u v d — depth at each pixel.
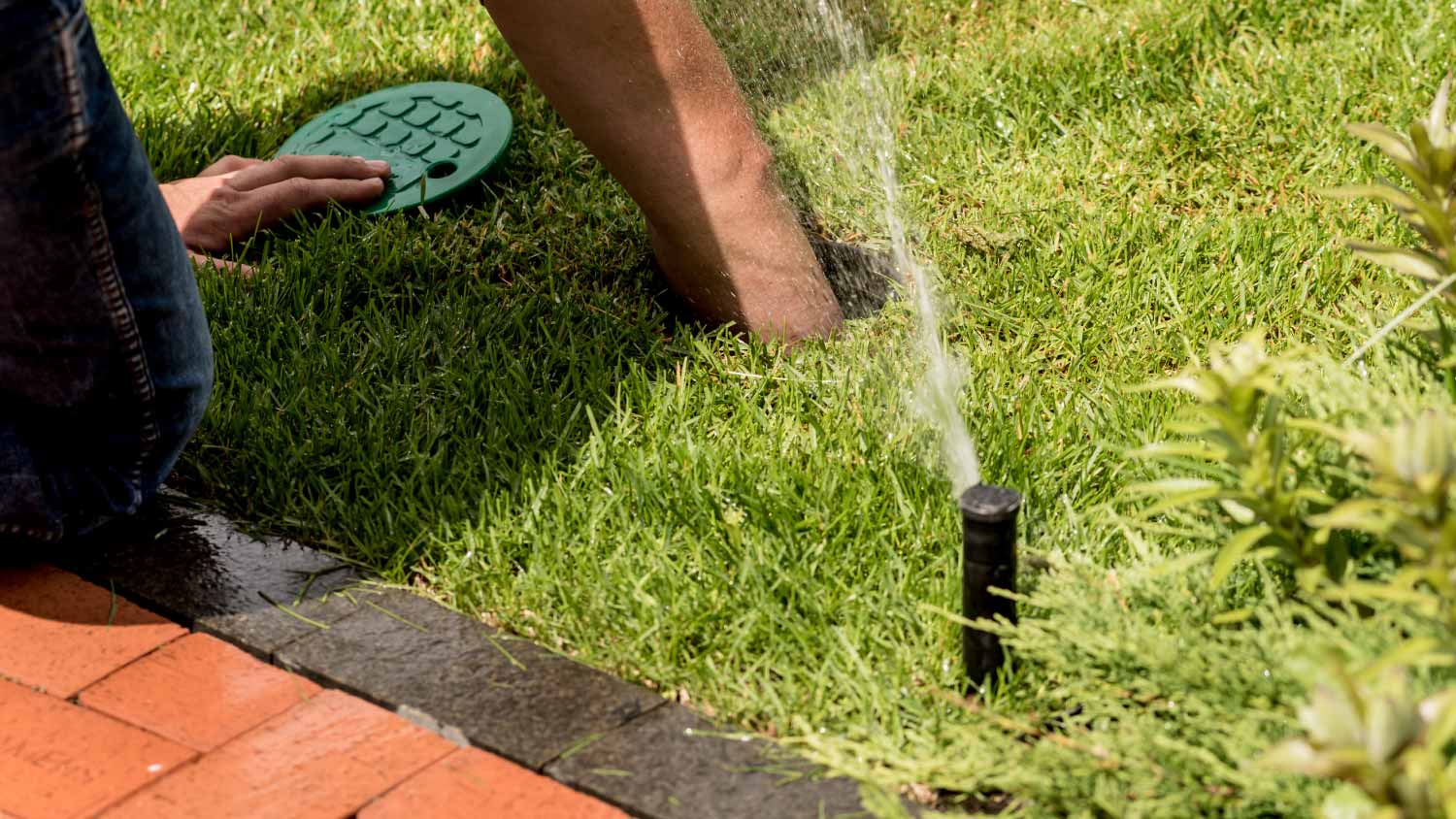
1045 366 2.69
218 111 3.76
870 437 2.38
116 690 1.99
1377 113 3.30
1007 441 2.34
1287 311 2.71
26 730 1.92
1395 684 1.38
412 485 2.34
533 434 2.49
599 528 2.24
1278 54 3.59
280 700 1.97
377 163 3.33
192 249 3.05
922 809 1.74
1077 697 1.81
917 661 1.96
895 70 3.73
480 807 1.78
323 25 4.16
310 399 2.59
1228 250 2.92
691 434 2.45
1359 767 1.30
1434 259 1.93
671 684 1.97
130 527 2.33
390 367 2.70
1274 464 1.73
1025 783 1.68
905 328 2.76
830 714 1.90
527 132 3.58
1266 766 1.34
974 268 2.99
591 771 1.81
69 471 2.19
